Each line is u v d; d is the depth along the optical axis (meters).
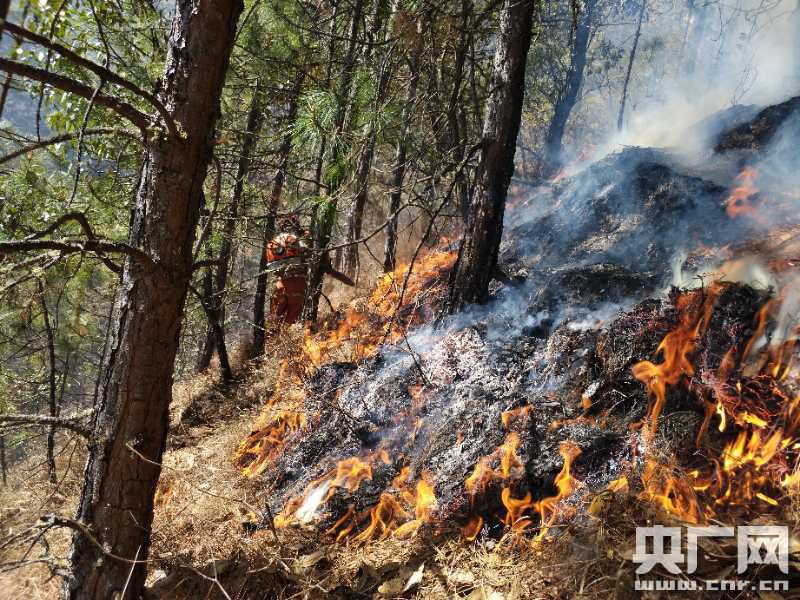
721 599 2.15
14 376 4.76
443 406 3.63
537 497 2.96
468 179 5.47
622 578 2.28
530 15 4.16
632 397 3.27
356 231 5.94
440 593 2.62
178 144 2.36
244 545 3.08
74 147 3.84
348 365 4.46
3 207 3.76
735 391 3.09
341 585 2.82
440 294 5.05
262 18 4.96
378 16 5.07
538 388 3.55
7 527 3.59
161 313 2.47
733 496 2.75
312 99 3.80
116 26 4.49
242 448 4.31
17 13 2.92
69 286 4.25
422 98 4.60
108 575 2.55
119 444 2.50
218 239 4.80
